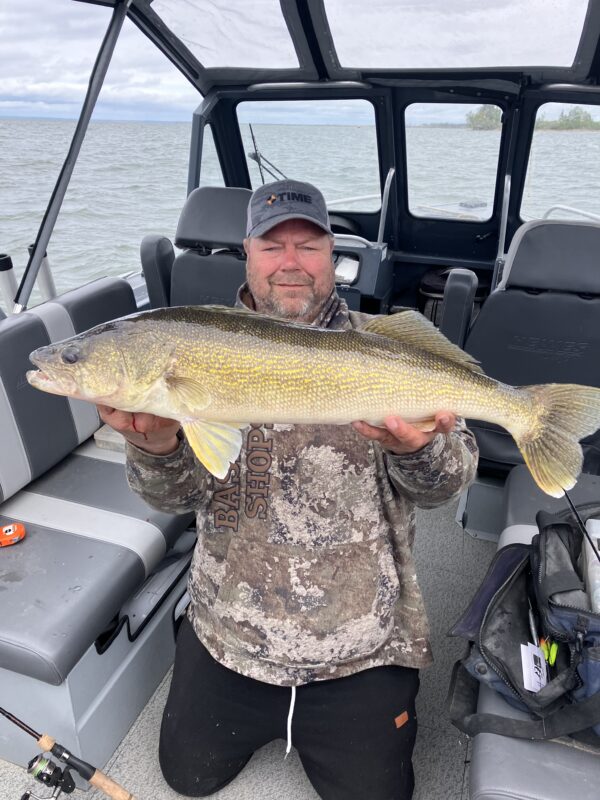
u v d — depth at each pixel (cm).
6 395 251
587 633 168
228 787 211
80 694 202
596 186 508
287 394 148
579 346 292
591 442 308
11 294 306
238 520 184
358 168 547
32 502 261
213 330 146
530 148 491
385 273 556
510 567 205
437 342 156
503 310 293
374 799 189
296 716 192
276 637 183
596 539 198
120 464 290
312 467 179
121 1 336
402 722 193
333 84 470
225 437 148
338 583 182
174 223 509
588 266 280
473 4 355
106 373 143
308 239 187
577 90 433
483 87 454
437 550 324
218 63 452
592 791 156
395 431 144
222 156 556
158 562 243
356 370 149
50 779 180
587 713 161
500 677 177
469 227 569
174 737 200
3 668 197
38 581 214
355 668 190
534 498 270
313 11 375
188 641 208
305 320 197
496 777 159
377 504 185
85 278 440
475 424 325
